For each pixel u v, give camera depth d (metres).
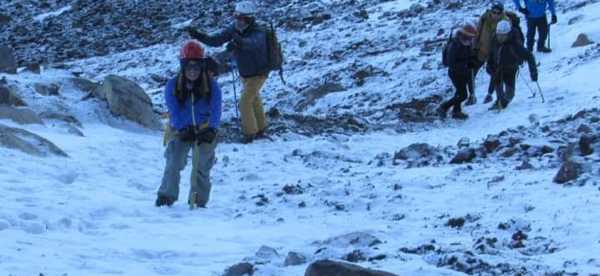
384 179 10.59
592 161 9.38
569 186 8.83
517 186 9.28
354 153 13.54
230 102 20.52
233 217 8.84
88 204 8.74
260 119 14.48
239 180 11.09
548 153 11.45
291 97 21.31
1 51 16.72
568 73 18.14
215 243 7.48
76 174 10.29
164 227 8.16
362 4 33.00
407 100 18.92
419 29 25.98
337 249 6.85
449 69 16.67
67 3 42.47
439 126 16.41
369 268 5.55
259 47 13.91
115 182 10.34
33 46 35.56
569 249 6.67
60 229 7.79
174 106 9.09
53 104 14.26
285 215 8.88
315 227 8.17
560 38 21.22
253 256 6.86
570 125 13.57
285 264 6.52
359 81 21.39
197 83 9.04
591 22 21.84
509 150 11.70
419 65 21.72
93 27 37.47
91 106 14.70
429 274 5.91
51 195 8.98
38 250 6.80
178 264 6.70
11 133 11.06
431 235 7.51
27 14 41.53
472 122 16.41
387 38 25.77
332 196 9.69
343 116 16.72
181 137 9.11
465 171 10.63
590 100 15.54
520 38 16.58
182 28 34.81
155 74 26.52
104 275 6.19
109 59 30.78
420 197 9.34
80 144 12.18
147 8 38.81
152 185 10.45
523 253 6.72
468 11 27.22
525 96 17.30
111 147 12.36
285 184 10.53
